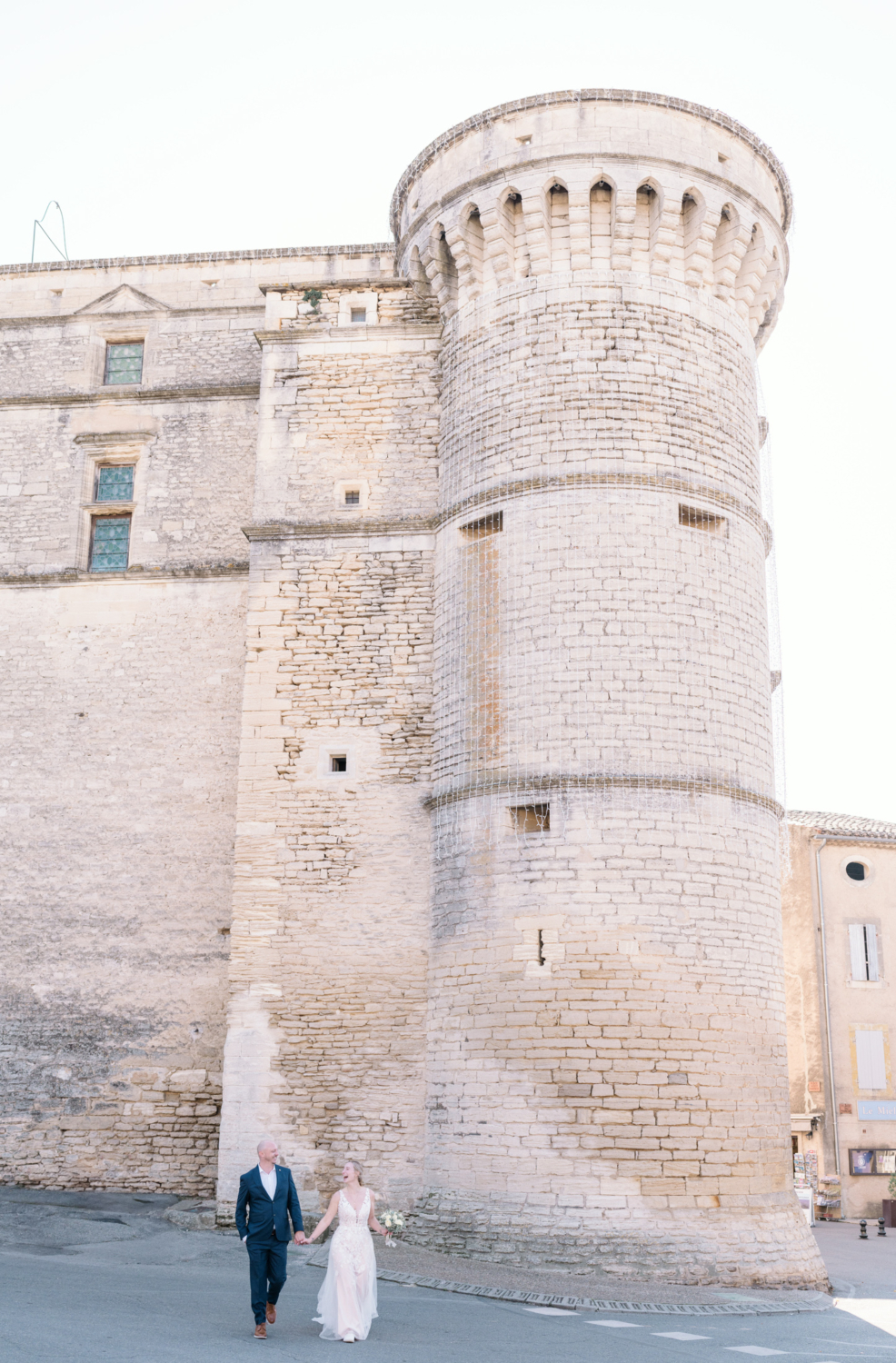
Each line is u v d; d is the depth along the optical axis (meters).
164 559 25.11
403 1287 15.40
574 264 20.77
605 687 18.78
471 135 21.88
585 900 17.89
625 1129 16.98
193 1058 22.48
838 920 35.12
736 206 21.41
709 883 18.31
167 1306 12.66
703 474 20.22
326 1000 20.25
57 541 25.42
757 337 23.77
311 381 23.39
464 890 19.02
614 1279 16.00
